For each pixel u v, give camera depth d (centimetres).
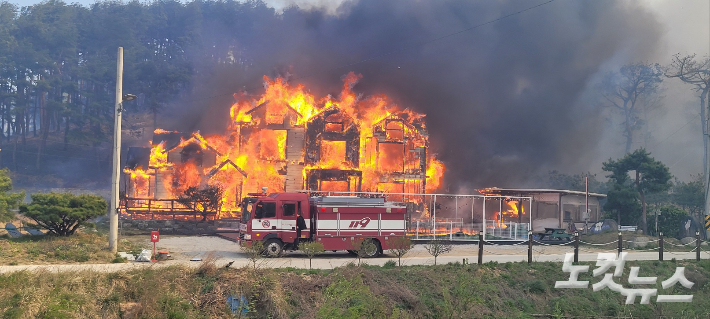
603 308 2112
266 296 1596
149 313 1425
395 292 1805
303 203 2370
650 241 3538
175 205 4466
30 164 8744
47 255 1986
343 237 2355
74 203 2600
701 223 4809
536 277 2245
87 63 9875
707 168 4569
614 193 4581
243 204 2400
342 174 4806
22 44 9288
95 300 1438
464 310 1833
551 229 3597
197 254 2334
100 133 9288
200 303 1543
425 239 3134
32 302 1321
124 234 3331
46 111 9238
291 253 2448
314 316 1532
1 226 2684
